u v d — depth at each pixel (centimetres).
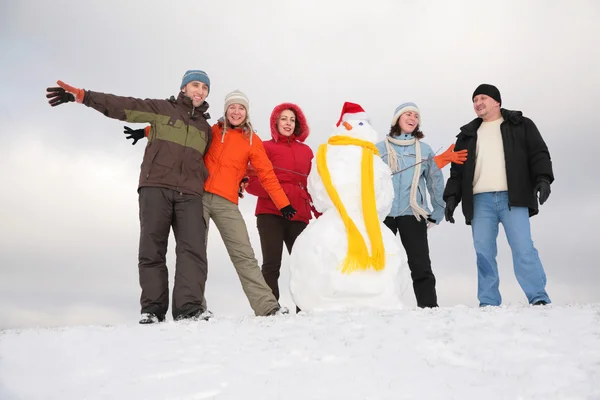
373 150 453
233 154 489
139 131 501
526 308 357
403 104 555
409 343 284
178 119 469
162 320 439
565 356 259
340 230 414
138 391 246
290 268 424
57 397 249
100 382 261
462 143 527
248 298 475
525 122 507
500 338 285
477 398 222
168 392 243
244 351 291
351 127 459
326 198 436
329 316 353
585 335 284
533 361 255
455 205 522
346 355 273
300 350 284
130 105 459
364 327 316
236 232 480
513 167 493
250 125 500
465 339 286
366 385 237
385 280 404
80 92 448
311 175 452
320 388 236
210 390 242
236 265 479
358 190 429
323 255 406
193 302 439
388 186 448
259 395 232
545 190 478
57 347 321
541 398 220
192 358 284
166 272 449
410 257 514
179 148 462
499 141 511
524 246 484
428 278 510
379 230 412
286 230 548
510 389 229
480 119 532
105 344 321
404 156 532
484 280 505
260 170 496
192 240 452
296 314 384
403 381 239
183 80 496
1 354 314
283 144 563
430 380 240
